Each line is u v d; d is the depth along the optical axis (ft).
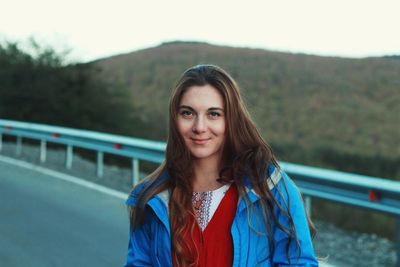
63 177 34.58
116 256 19.31
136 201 6.97
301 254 6.35
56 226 22.97
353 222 33.60
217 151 6.79
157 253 6.74
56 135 41.14
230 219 6.44
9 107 76.07
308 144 113.29
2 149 49.24
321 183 20.29
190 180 6.72
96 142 36.27
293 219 6.36
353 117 138.92
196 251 6.41
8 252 19.54
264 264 6.39
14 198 28.27
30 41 79.87
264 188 6.35
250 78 172.86
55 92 77.66
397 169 96.17
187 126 6.68
